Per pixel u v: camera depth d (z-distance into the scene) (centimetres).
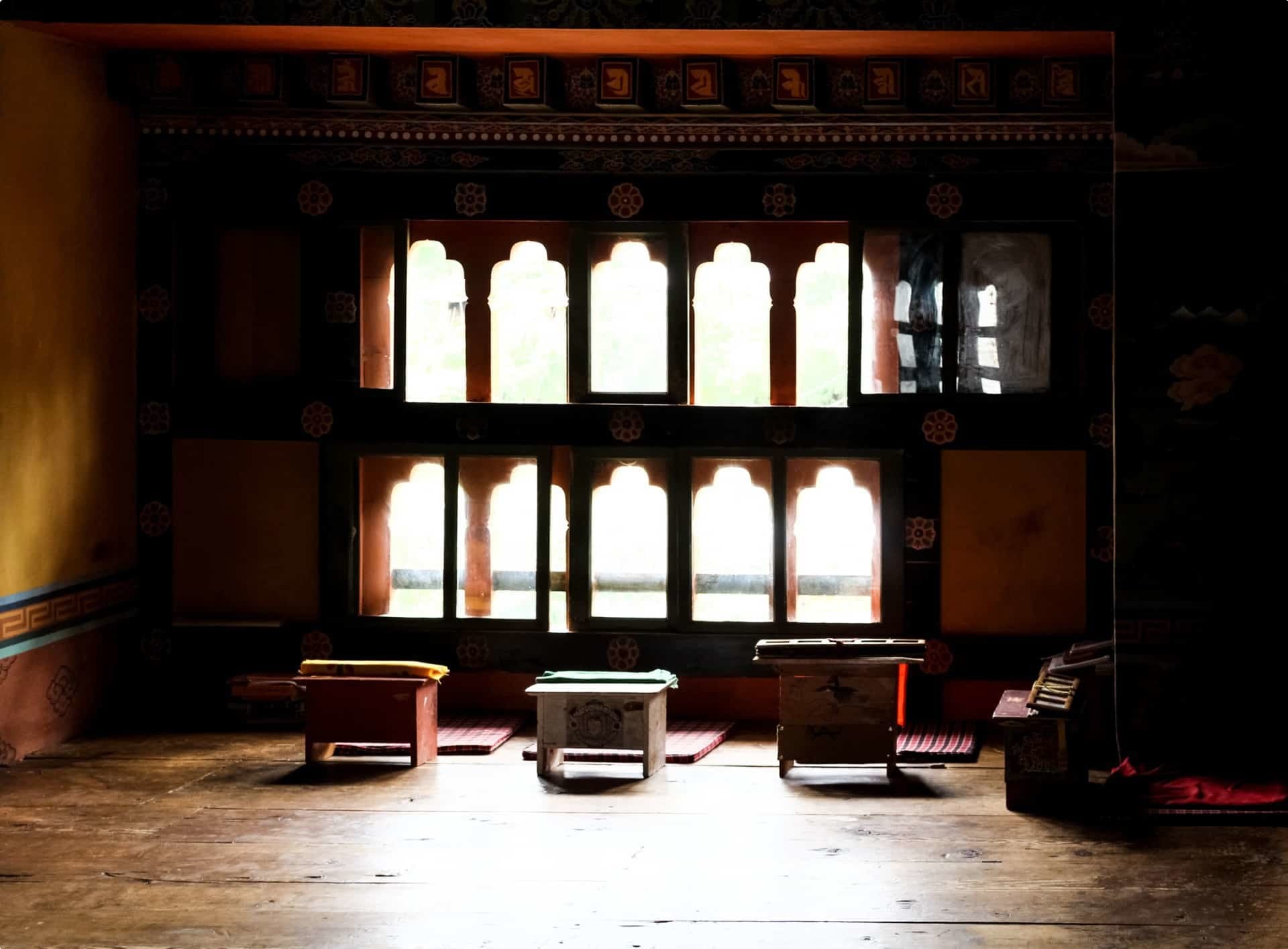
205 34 740
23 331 713
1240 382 678
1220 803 629
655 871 557
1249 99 677
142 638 822
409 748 739
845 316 815
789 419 809
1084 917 509
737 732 795
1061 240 798
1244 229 678
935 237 802
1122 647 684
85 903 524
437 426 820
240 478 827
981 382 807
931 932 494
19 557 714
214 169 817
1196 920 506
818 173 801
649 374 819
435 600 827
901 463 806
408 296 820
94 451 783
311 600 827
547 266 820
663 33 720
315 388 823
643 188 809
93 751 745
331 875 553
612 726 699
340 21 714
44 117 729
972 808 643
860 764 711
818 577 816
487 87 805
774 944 484
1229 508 680
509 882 545
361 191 816
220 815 633
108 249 794
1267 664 677
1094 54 764
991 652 804
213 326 827
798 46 750
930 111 786
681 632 816
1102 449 798
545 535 819
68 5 707
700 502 820
